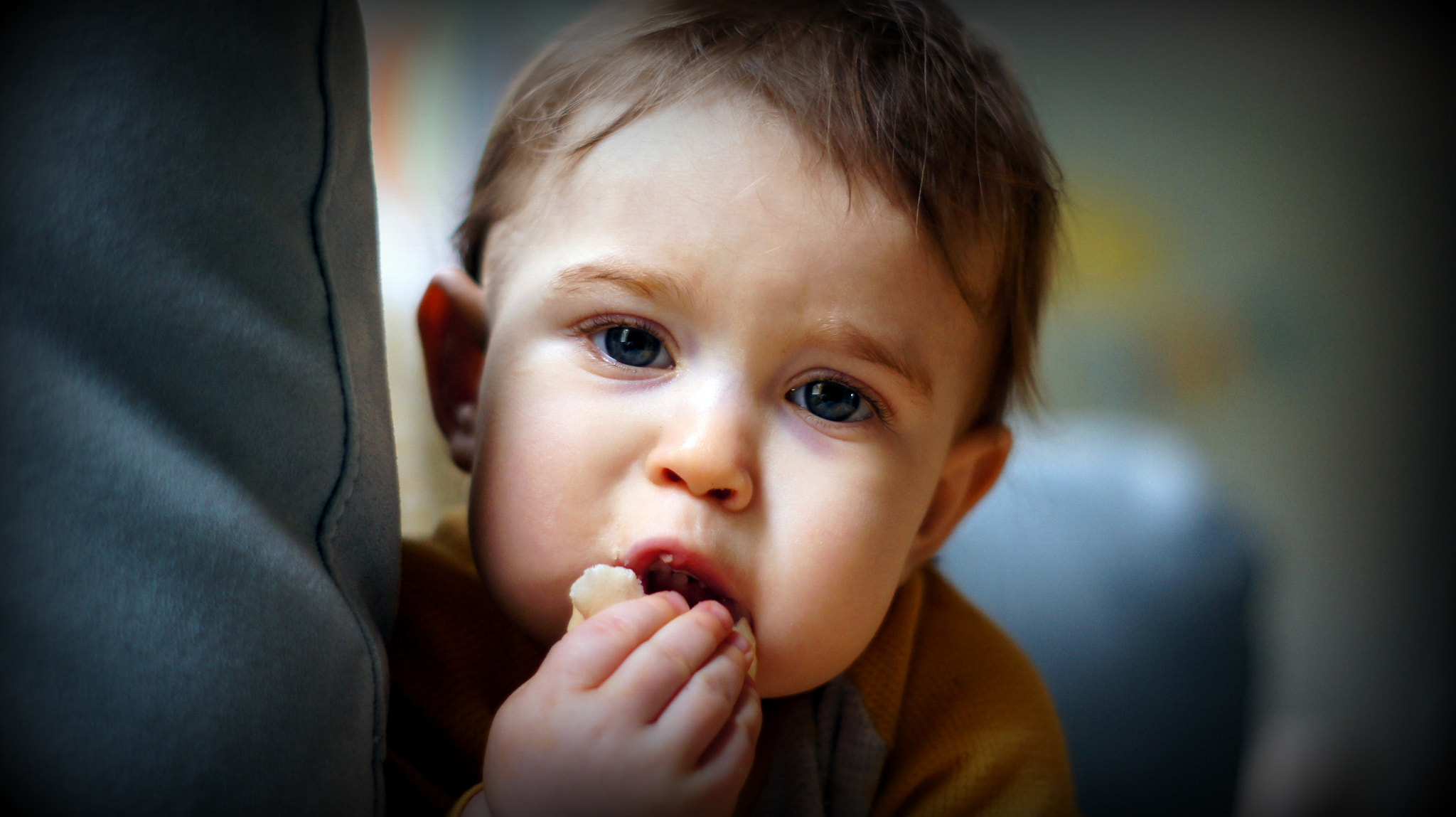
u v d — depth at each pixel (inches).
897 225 25.2
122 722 13.7
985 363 30.6
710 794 20.7
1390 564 87.8
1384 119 89.0
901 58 28.2
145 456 14.8
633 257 24.0
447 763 25.7
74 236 14.9
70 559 13.8
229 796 14.5
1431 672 77.6
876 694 30.3
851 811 28.9
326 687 16.3
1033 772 30.0
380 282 21.7
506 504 24.3
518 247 27.4
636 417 23.8
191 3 16.4
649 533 23.3
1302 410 87.8
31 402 14.0
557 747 20.2
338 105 18.4
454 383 30.5
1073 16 86.2
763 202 24.2
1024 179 29.9
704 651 21.8
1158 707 42.2
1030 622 43.4
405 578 27.3
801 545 24.3
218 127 16.3
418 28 60.4
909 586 34.1
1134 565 44.5
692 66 26.6
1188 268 87.2
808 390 25.2
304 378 17.5
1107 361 85.2
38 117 15.2
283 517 17.1
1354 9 88.3
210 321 16.0
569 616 24.0
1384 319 89.3
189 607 14.6
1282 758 69.5
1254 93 88.1
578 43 30.5
